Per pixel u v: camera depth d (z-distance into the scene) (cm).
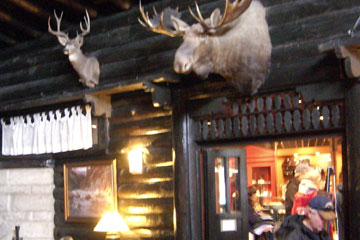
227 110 543
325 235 420
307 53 493
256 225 664
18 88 764
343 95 467
